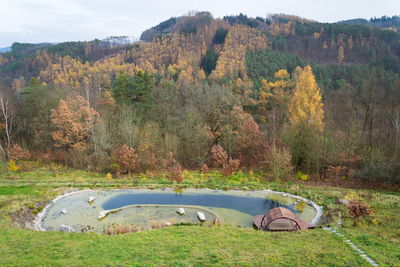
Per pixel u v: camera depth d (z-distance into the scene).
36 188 29.83
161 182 33.88
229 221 23.77
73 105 43.62
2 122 48.41
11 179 33.22
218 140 45.34
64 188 30.83
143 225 22.80
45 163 42.47
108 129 44.12
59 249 14.37
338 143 37.53
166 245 15.05
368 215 21.53
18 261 12.35
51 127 44.97
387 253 13.83
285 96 55.78
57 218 24.02
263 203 27.83
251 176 36.88
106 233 21.19
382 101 41.66
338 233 17.69
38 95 47.38
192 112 46.53
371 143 39.50
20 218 22.23
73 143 42.47
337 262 12.61
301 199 28.42
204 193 30.73
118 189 31.69
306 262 12.57
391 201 25.17
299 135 39.19
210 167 42.00
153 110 51.50
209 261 12.51
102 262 12.21
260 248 14.65
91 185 32.28
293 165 39.75
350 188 31.81
